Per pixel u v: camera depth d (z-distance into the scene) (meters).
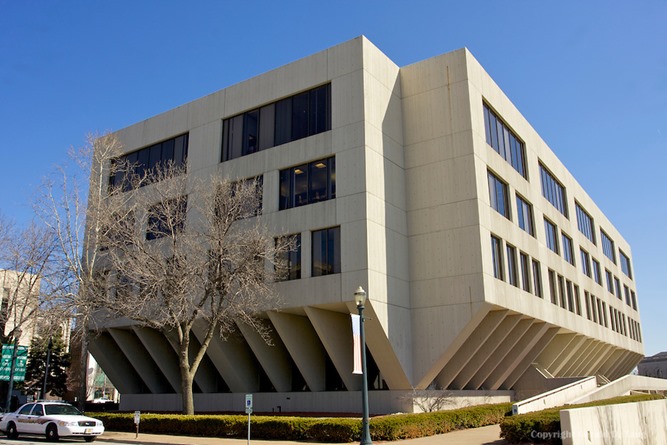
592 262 49.41
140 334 33.84
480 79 30.16
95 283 26.59
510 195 31.69
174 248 24.67
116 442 21.48
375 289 25.22
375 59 28.70
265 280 26.31
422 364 26.80
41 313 27.77
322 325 26.94
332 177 27.34
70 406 24.02
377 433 19.16
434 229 27.94
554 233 39.78
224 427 22.08
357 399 27.06
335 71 28.41
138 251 25.09
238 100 31.88
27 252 36.59
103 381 84.06
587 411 16.16
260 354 29.14
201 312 25.20
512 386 37.72
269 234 28.03
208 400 32.16
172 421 23.62
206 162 32.19
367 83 27.64
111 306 24.72
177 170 32.88
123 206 29.67
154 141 35.38
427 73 30.02
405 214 28.83
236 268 24.58
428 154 28.98
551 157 40.94
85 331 29.09
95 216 27.86
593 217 52.28
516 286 30.48
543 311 33.62
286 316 28.16
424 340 27.00
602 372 58.06
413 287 27.89
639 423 19.27
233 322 29.84
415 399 25.81
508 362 33.50
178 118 34.50
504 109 32.91
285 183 29.09
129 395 37.47
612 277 56.69
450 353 26.81
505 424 17.58
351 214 26.09
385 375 26.67
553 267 37.19
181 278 24.08
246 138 31.23
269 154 29.72
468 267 26.61
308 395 28.52
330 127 28.00
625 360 62.81
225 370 31.08
